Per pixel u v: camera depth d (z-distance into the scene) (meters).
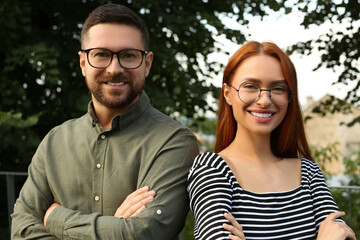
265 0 4.41
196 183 1.52
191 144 1.73
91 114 1.72
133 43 1.63
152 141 1.68
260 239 1.43
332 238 1.41
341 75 4.10
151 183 1.61
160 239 1.55
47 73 4.12
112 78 1.60
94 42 1.61
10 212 3.31
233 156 1.62
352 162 5.73
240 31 4.45
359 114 4.38
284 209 1.49
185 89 4.77
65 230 1.57
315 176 1.64
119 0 4.50
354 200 4.81
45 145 1.78
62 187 1.70
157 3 4.48
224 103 1.73
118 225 1.51
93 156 1.68
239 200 1.47
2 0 4.04
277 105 1.56
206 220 1.40
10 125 3.81
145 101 1.78
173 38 4.82
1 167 4.53
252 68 1.54
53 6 4.62
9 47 4.17
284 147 1.75
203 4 4.94
